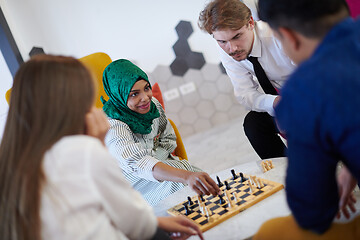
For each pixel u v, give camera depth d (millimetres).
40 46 3670
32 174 844
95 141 922
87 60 2291
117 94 1930
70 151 866
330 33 824
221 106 4051
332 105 752
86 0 3656
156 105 2172
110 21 3746
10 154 892
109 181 903
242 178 1583
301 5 837
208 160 3189
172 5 3773
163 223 1165
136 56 3859
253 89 2229
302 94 789
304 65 823
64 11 3645
